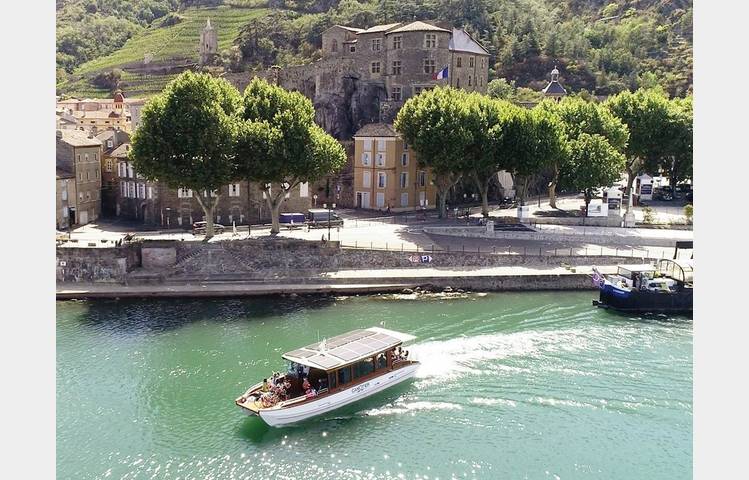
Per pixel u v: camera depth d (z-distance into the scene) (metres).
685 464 37.84
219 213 96.75
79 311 65.12
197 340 56.78
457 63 130.38
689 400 44.69
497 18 198.50
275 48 178.50
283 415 42.09
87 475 37.22
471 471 37.38
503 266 77.31
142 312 64.81
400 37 125.31
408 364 48.84
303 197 100.69
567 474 37.00
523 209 95.38
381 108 126.06
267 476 37.16
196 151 74.06
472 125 91.94
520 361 51.28
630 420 42.47
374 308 65.88
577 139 100.56
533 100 155.25
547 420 42.53
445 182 98.75
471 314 63.50
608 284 65.25
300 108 84.00
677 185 129.12
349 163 116.62
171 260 74.75
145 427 42.38
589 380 47.97
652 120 117.88
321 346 47.38
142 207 99.62
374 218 98.81
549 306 66.50
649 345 54.59
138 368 50.88
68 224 95.31
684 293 63.94
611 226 93.62
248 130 78.06
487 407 44.34
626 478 36.69
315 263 76.19
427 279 72.62
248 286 71.62
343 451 39.56
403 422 42.84
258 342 56.19
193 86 75.75
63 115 129.50
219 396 46.44
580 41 198.88
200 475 37.25
